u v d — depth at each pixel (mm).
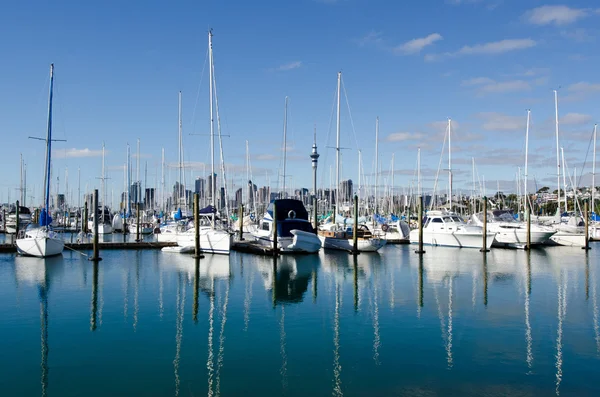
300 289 28109
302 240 44312
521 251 48219
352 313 22172
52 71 40938
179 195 76125
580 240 52250
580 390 13664
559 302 23953
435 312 22141
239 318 21422
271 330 19531
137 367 15516
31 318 21297
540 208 97750
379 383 14242
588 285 28656
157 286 28938
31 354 16672
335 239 48312
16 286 28641
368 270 35531
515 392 13586
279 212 45875
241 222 58688
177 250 45625
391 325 20094
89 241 53125
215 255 43531
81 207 90375
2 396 13367
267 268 36719
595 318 20844
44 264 37812
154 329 19656
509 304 23578
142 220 84062
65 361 16031
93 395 13484
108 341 18094
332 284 29719
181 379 14570
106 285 29109
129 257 42688
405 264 38750
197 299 25328
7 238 65750
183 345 17656
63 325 20172
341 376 14766
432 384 14133
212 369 15352
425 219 56031
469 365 15523
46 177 41469
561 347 17109
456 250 49094
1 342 17953
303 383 14281
